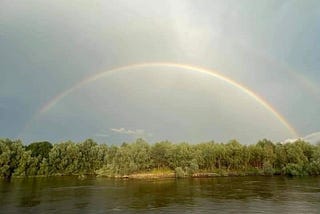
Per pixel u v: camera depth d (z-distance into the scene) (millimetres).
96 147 178875
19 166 140750
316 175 145375
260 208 59062
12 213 55875
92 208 61156
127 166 146750
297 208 58688
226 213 55125
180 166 148000
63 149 161750
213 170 154500
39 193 83500
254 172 152125
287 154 155125
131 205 64625
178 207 61531
